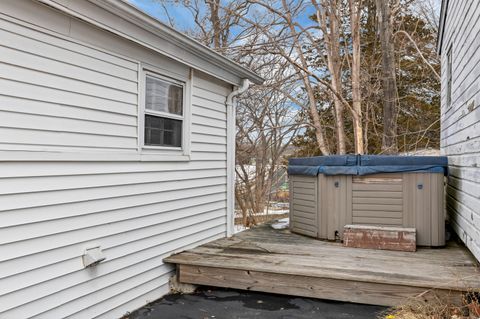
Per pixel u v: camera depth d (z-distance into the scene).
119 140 3.56
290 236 5.60
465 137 4.64
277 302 3.79
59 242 2.96
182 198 4.55
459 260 4.07
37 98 2.78
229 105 5.58
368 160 5.00
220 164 5.44
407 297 3.33
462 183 4.83
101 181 3.37
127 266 3.68
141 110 3.84
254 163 12.07
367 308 3.52
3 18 2.55
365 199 5.04
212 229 5.25
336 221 5.18
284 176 13.20
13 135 2.61
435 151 10.86
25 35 2.70
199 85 4.86
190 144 4.66
